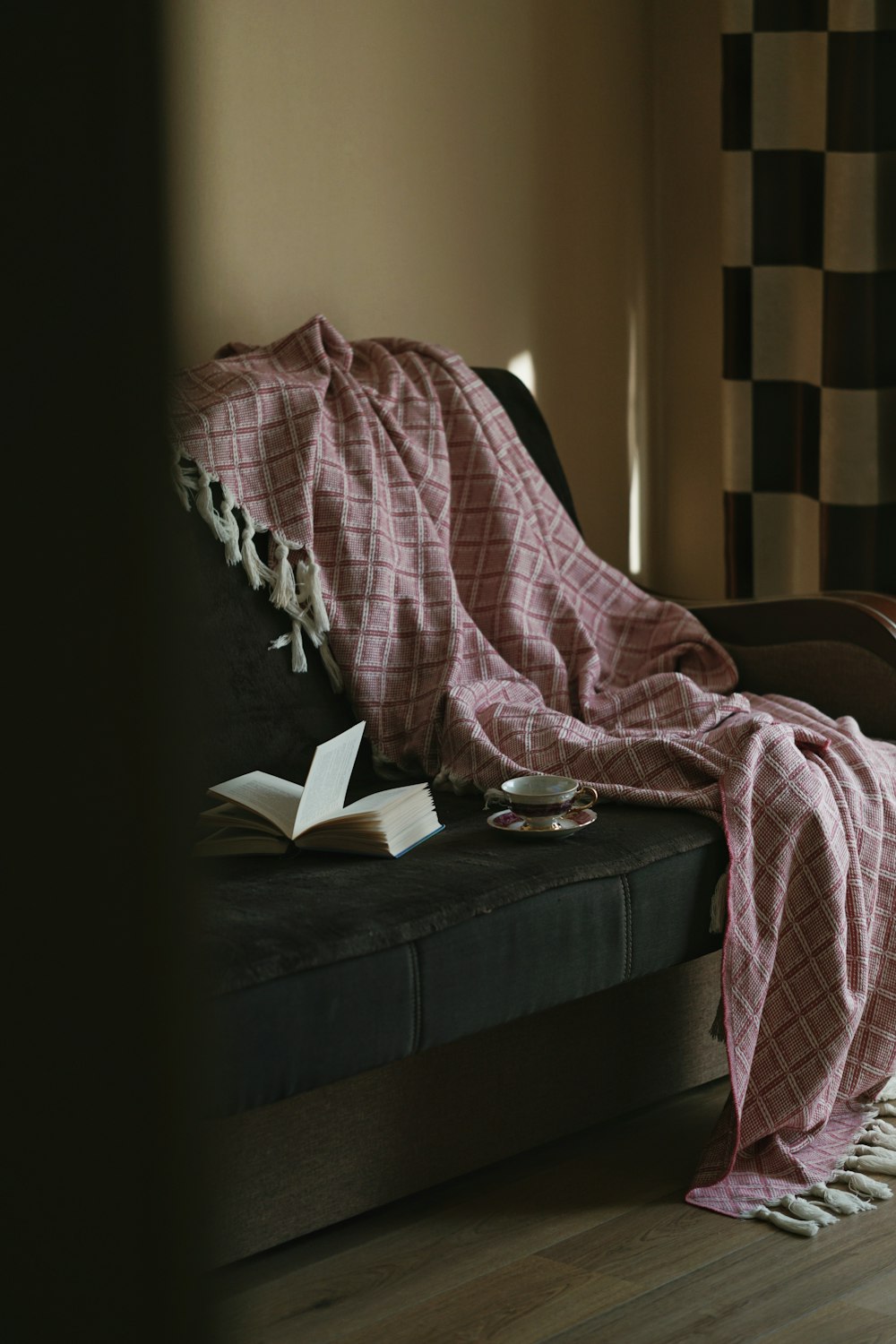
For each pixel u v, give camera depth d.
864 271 2.76
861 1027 1.94
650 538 3.33
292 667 2.18
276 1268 1.60
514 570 2.45
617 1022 1.92
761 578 3.06
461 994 1.56
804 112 2.87
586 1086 1.90
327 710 2.23
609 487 3.24
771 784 1.91
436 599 2.31
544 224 3.02
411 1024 1.51
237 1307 1.48
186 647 0.20
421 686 2.27
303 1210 1.61
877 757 2.11
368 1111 1.67
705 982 2.04
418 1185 1.73
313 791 1.76
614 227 3.16
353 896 1.57
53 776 0.20
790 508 3.02
